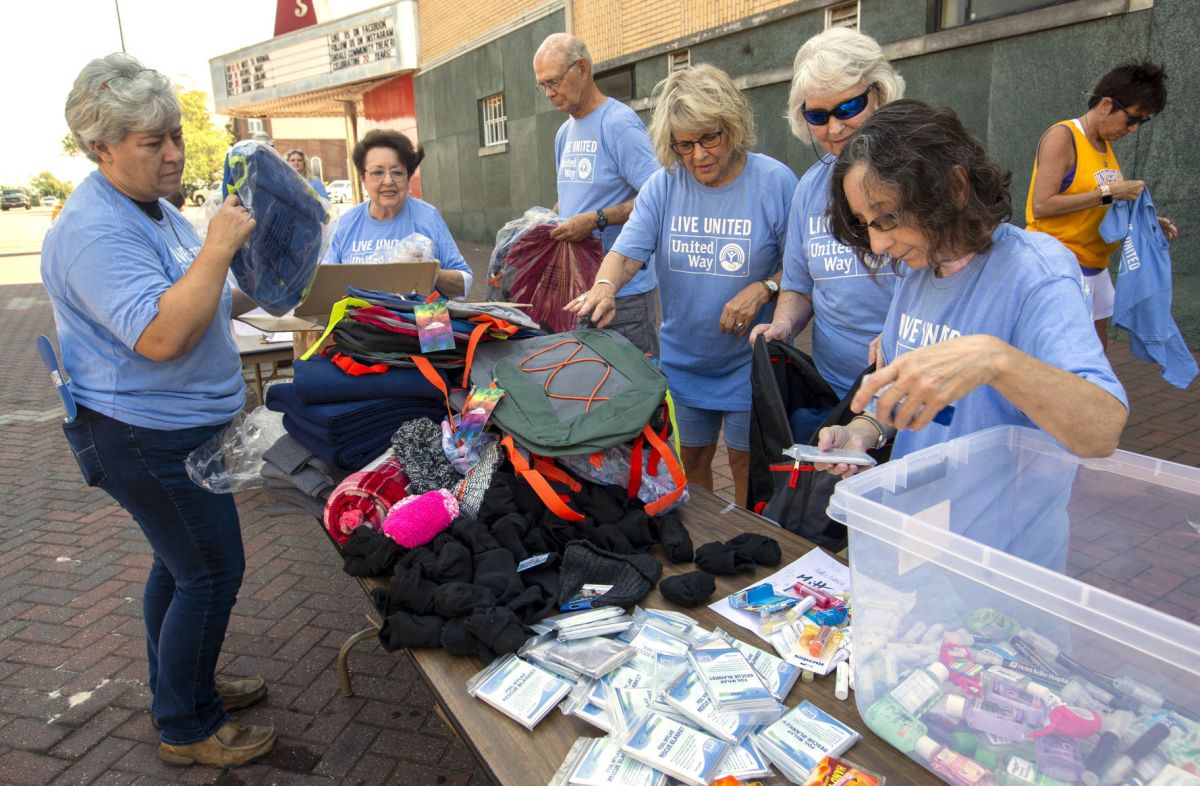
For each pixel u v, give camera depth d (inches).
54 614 121.1
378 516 73.0
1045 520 57.9
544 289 130.5
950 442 54.4
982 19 258.1
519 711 50.9
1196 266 218.8
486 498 72.7
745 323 101.8
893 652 46.4
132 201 69.4
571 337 90.3
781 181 101.6
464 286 133.9
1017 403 45.0
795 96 86.4
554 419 77.0
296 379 79.1
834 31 83.1
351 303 84.9
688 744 46.8
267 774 86.6
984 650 42.8
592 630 58.5
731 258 104.3
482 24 576.7
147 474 71.0
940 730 44.0
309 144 1412.4
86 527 153.4
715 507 83.5
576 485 76.1
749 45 353.1
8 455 197.6
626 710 50.3
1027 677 41.0
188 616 78.2
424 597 61.0
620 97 453.1
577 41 127.6
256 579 130.5
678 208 106.2
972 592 42.6
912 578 44.7
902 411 45.6
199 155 1536.7
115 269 64.8
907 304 62.4
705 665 53.6
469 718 51.6
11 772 87.4
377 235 137.5
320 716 96.2
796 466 79.5
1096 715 38.3
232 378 77.5
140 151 65.2
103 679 104.5
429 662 57.9
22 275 655.1
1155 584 53.6
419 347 84.0
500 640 56.0
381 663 106.7
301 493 79.4
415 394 81.6
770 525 78.9
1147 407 181.6
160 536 74.2
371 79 757.3
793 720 48.9
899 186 48.1
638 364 84.9
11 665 107.9
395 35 684.7
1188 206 217.6
